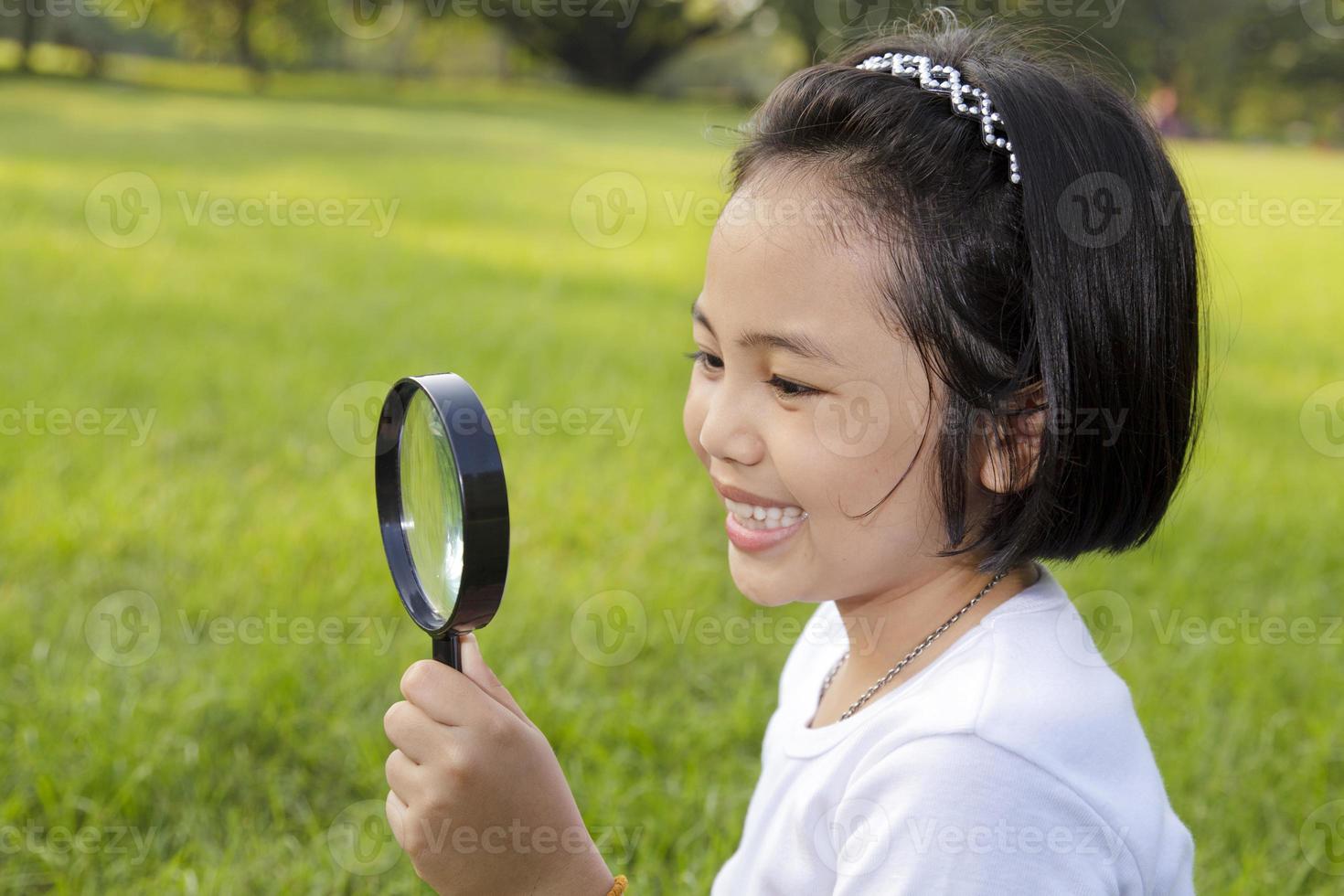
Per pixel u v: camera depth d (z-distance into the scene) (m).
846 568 1.19
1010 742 1.09
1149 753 1.23
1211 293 1.57
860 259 1.11
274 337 5.98
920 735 1.14
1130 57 32.47
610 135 23.44
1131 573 3.68
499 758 1.14
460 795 1.14
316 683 2.96
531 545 3.76
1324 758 2.80
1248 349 6.91
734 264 1.15
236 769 2.61
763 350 1.15
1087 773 1.12
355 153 15.34
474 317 6.61
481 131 22.30
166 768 2.58
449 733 1.14
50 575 3.45
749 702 2.92
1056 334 1.12
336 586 3.40
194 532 3.75
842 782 1.25
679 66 43.91
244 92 30.59
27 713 2.75
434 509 1.06
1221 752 2.74
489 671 1.18
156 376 5.21
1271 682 3.17
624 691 2.91
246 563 3.54
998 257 1.12
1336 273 10.02
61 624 3.20
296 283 7.24
